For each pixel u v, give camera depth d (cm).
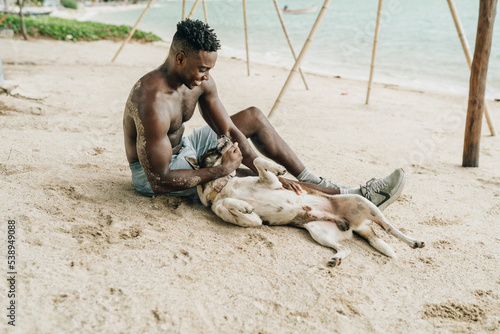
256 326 236
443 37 1722
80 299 240
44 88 760
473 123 500
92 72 968
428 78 1121
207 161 345
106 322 226
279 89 926
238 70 1149
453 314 257
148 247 297
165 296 251
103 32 1717
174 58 303
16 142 468
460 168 511
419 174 486
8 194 345
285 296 262
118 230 314
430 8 2711
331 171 474
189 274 273
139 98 307
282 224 343
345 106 800
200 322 235
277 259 299
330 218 332
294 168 380
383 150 563
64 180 385
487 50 477
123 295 248
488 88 985
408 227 359
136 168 356
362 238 338
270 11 3198
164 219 338
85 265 271
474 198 424
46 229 303
